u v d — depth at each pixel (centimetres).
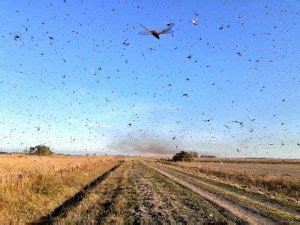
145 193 2588
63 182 2777
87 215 1678
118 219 1608
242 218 1717
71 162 5631
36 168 3266
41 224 1547
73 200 2166
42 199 2017
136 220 1622
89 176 3972
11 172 2933
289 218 1742
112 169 5912
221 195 2588
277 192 3106
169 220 1630
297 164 11106
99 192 2578
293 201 2441
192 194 2602
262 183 3753
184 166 8306
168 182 3572
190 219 1666
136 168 6444
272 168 7762
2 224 1406
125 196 2416
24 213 1697
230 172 5594
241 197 2491
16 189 2036
